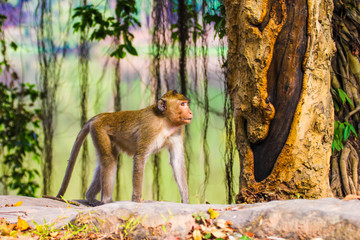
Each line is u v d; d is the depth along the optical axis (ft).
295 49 25.45
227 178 40.22
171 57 48.57
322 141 26.18
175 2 48.88
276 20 25.71
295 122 25.53
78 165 66.95
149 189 60.75
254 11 25.82
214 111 48.73
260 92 25.88
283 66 25.64
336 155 32.48
